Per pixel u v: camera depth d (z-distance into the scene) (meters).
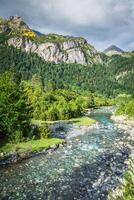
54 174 39.16
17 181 36.34
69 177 37.97
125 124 89.38
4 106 54.59
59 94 149.38
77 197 31.34
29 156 48.81
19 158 47.16
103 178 37.28
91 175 38.66
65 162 45.28
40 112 95.94
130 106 106.69
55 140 59.12
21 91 60.94
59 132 73.38
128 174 16.78
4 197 31.22
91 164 43.97
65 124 88.06
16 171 40.56
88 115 116.81
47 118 94.94
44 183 35.66
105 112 130.50
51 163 44.72
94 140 63.34
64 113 99.12
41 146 53.38
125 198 15.41
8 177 37.91
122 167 42.09
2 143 52.09
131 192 15.49
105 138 65.69
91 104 161.25
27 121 59.34
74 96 166.38
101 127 83.06
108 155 49.44
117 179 36.81
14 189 33.59
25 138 56.03
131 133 72.31
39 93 119.94
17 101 57.50
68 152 52.06
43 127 62.41
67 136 68.19
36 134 60.44
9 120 54.12
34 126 69.69
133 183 15.91
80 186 34.59
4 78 58.94
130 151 52.53
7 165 43.53
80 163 44.62
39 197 31.31
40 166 43.09
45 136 60.75
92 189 33.56
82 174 39.12
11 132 54.44
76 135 69.75
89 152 51.91
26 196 31.59
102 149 54.19
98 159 46.88
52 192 32.75
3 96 55.06
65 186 34.62
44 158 47.88
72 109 106.06
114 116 107.94
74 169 41.50
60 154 50.59
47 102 112.00
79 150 53.56
